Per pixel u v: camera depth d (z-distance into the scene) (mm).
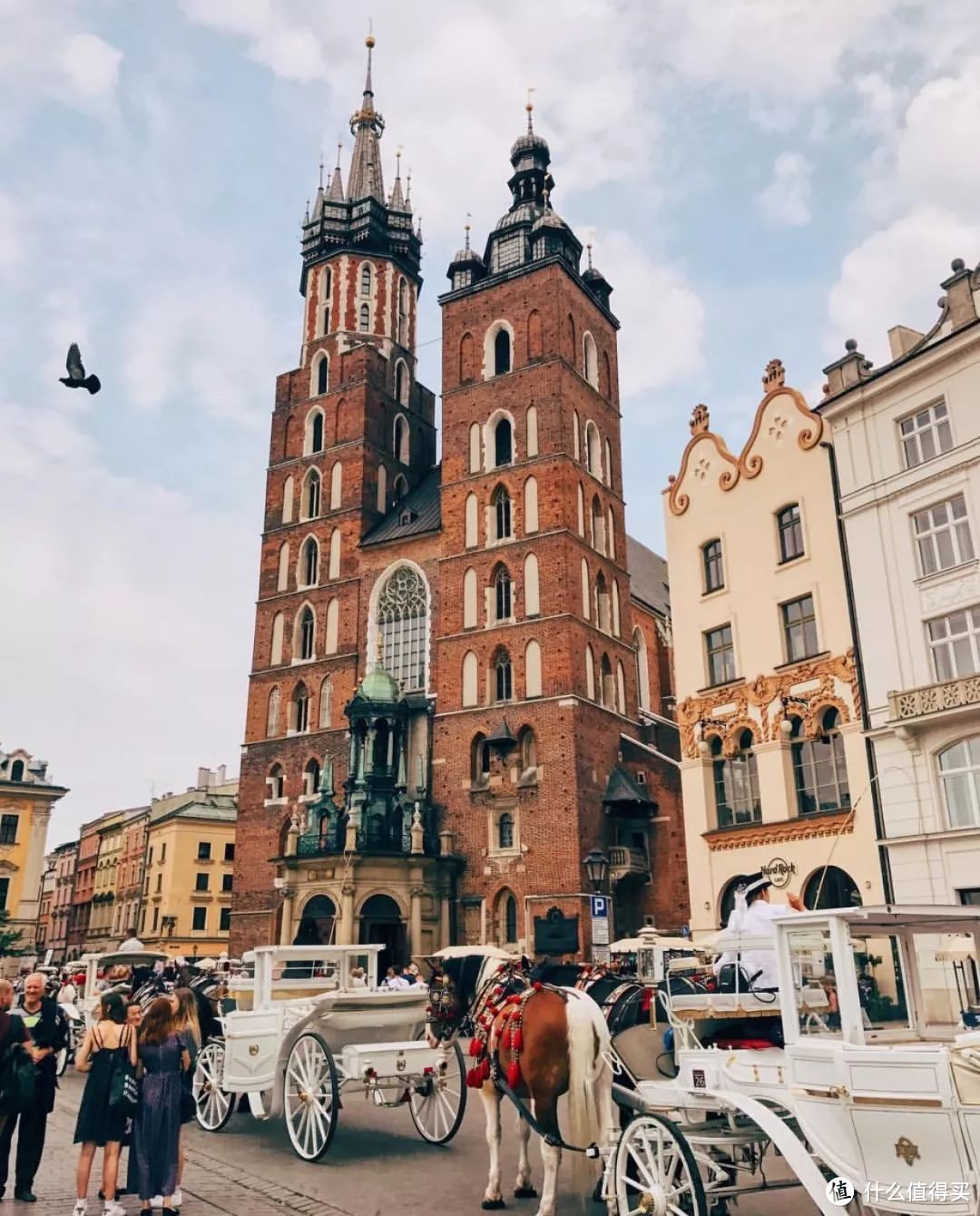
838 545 31656
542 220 59531
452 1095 19688
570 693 48812
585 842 46906
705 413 37281
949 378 29078
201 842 91438
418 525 58094
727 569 35156
